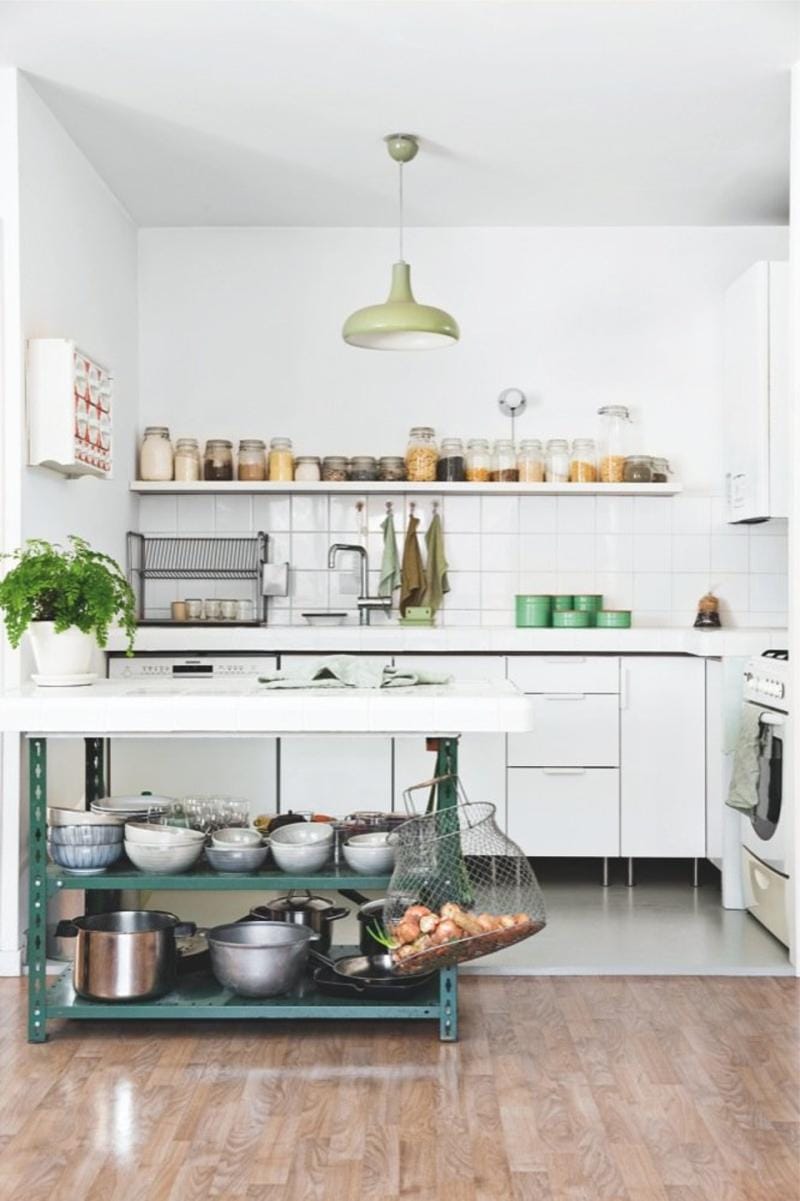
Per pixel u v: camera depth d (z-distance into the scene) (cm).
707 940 414
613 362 569
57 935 358
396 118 437
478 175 498
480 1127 263
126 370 544
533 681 496
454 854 304
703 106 427
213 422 572
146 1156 249
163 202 531
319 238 571
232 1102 277
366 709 307
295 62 391
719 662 484
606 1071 295
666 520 566
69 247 451
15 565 380
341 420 571
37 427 389
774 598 564
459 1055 306
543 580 567
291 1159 247
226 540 565
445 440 560
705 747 495
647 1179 239
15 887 382
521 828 497
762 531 564
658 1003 349
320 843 320
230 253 570
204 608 547
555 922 439
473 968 380
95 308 490
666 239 568
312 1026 329
